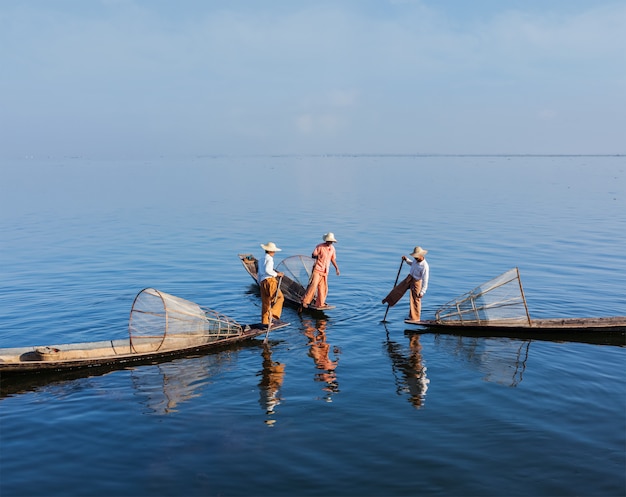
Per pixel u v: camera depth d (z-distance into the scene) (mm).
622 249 24672
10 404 9789
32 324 14180
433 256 23641
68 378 11031
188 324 12883
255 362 11891
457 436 8477
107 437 8570
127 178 91875
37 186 70938
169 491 7160
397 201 50031
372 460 7824
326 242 15922
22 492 7156
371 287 18500
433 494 7047
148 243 27344
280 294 14102
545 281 18781
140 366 11711
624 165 163000
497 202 48031
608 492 7055
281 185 73938
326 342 13195
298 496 7020
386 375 11039
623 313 15164
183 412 9422
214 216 38938
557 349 12516
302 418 9141
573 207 43219
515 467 7609
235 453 8047
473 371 11203
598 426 8742
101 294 17172
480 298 14281
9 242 27594
